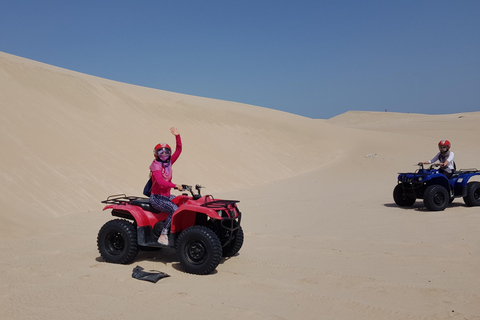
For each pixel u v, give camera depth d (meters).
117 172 16.34
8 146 13.88
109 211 12.47
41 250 7.42
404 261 6.74
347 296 5.11
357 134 40.50
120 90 28.52
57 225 10.13
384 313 4.54
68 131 17.61
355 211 12.20
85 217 11.40
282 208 13.29
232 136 30.78
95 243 8.13
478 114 86.19
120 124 22.12
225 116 34.56
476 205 12.54
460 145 35.81
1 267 6.20
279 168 27.88
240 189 20.33
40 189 12.55
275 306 4.75
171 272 6.18
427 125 58.16
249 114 37.75
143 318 4.34
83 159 15.89
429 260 6.75
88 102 22.75
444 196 11.94
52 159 14.67
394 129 52.62
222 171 22.67
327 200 14.96
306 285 5.55
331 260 6.87
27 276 5.77
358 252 7.39
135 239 6.63
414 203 13.77
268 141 33.06
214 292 5.23
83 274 5.93
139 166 18.02
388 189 18.23
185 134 26.11
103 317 4.35
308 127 38.97
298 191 18.59
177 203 6.63
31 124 16.33
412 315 4.48
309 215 11.75
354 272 6.16
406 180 12.45
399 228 9.55
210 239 5.98
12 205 10.89
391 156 31.84
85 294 5.06
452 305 4.80
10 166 12.88
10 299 4.83
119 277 5.81
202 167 21.95
